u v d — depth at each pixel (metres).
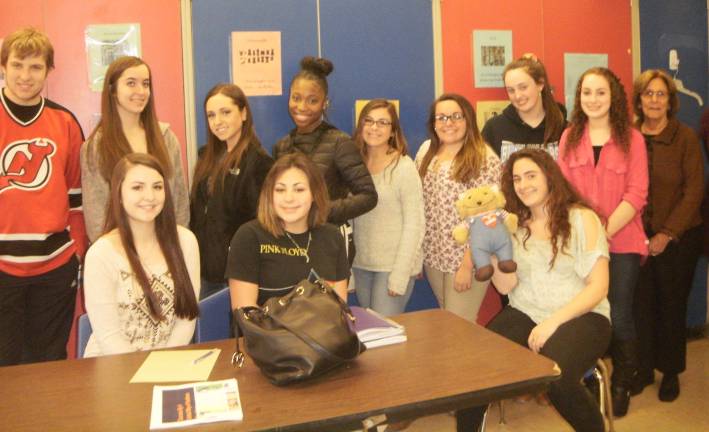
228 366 1.60
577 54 3.61
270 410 1.33
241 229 2.05
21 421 1.30
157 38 2.97
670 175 3.07
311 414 1.30
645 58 3.75
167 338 1.99
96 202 2.39
